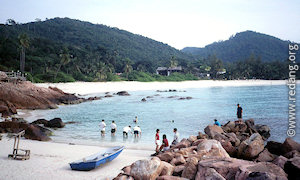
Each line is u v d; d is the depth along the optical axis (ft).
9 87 136.98
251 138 44.45
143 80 415.23
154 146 63.10
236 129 74.54
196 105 156.56
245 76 613.52
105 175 37.73
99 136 75.00
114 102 174.60
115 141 68.54
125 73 443.73
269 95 228.43
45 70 331.57
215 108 142.00
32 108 133.49
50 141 66.08
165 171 33.63
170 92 270.26
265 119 104.01
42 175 36.99
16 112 111.65
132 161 46.93
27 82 163.32
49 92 165.78
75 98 172.45
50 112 126.72
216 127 63.57
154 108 143.33
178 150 44.34
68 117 111.55
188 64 609.01
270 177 26.48
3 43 346.95
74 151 53.62
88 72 389.80
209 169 30.86
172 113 123.85
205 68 632.38
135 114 121.39
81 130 83.71
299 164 30.68
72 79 317.01
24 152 50.34
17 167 40.29
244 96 219.61
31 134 66.44
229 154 44.39
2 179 34.71
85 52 474.08
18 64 314.14
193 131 81.92
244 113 121.49
